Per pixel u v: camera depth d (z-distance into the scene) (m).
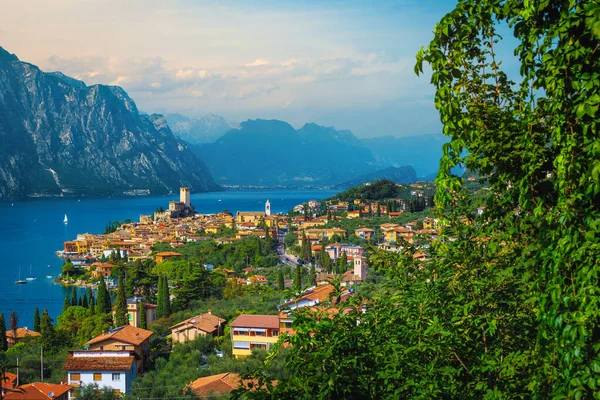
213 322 76.38
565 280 8.28
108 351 62.25
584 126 7.89
